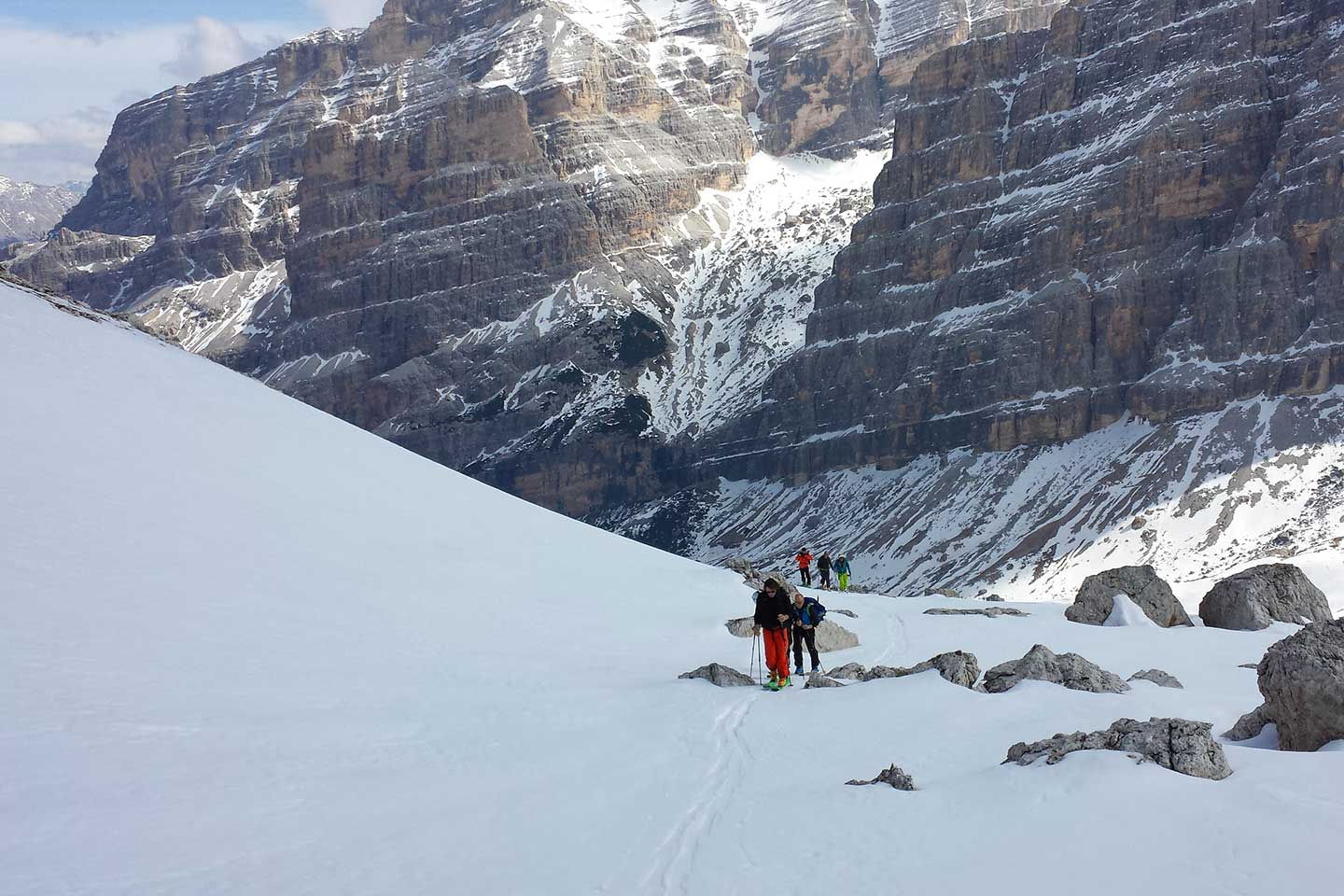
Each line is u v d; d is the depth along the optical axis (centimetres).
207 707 2062
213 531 3331
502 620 3291
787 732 2078
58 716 1873
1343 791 1362
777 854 1402
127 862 1372
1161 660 3059
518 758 1955
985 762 1762
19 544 2720
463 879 1360
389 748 1973
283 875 1363
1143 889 1145
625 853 1448
